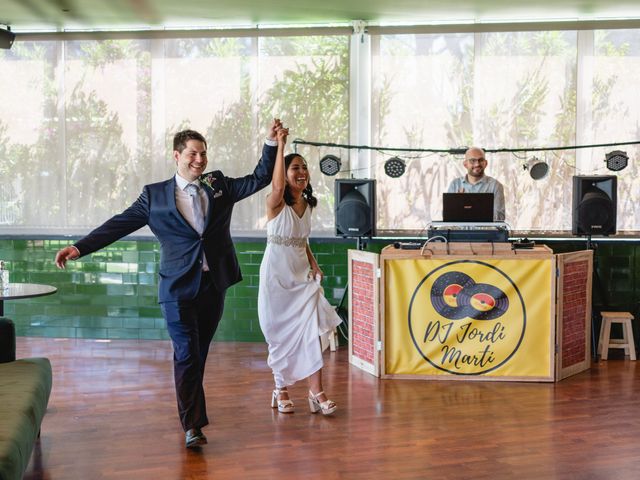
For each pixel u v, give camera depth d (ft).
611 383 18.85
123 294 24.71
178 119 24.22
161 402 17.26
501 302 18.79
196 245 13.85
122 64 24.23
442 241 19.11
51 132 24.56
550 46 23.31
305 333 16.17
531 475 12.79
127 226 13.84
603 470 13.01
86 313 24.88
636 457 13.64
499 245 18.79
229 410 16.70
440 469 13.09
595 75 23.27
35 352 22.72
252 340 24.39
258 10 22.36
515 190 23.57
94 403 17.19
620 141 23.36
